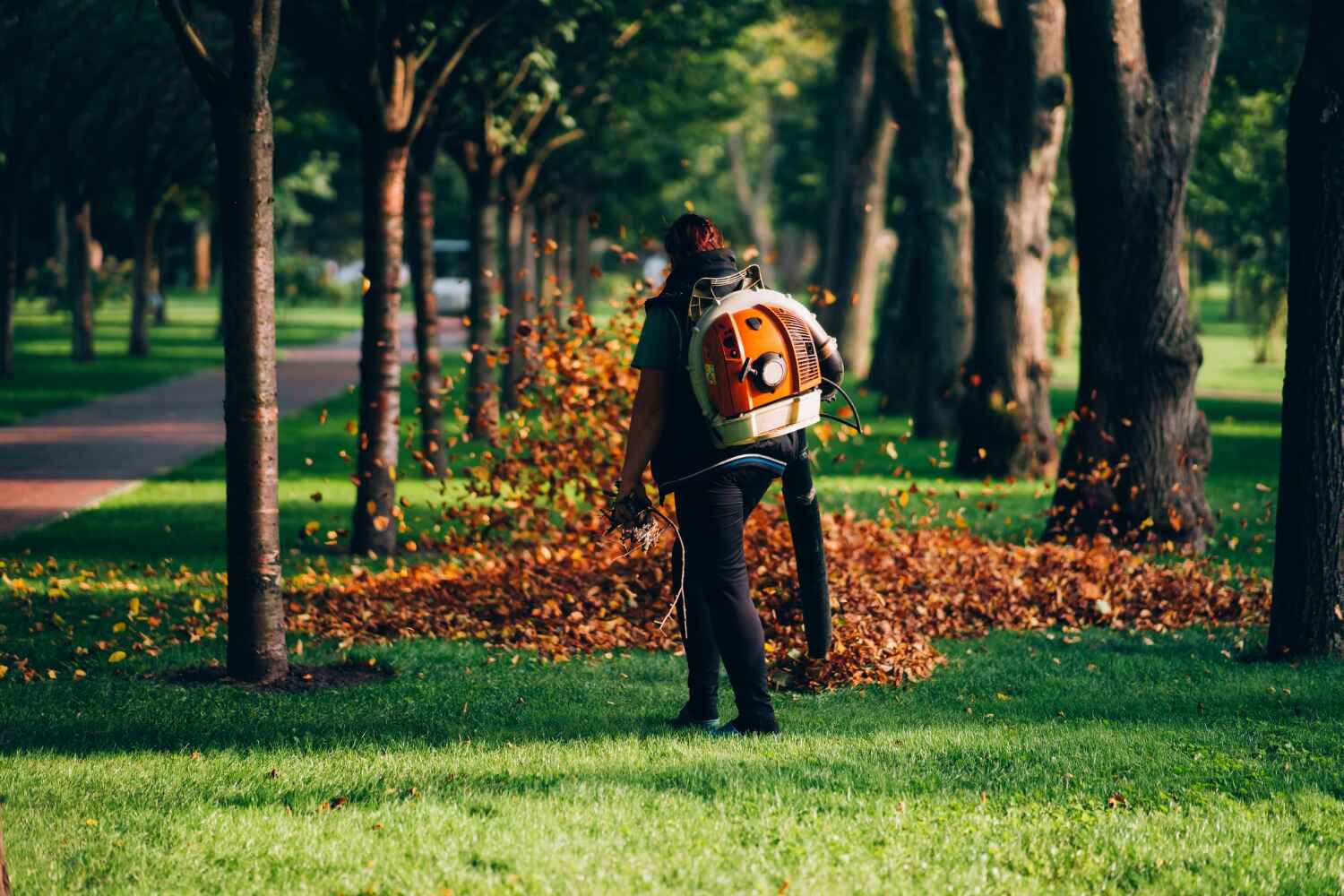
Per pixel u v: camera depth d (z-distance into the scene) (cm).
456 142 2156
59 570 1215
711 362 614
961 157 2536
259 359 799
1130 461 1357
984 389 2005
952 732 689
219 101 770
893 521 1293
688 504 644
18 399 2856
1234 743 669
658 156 4231
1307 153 826
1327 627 874
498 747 664
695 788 576
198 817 539
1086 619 1038
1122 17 1296
